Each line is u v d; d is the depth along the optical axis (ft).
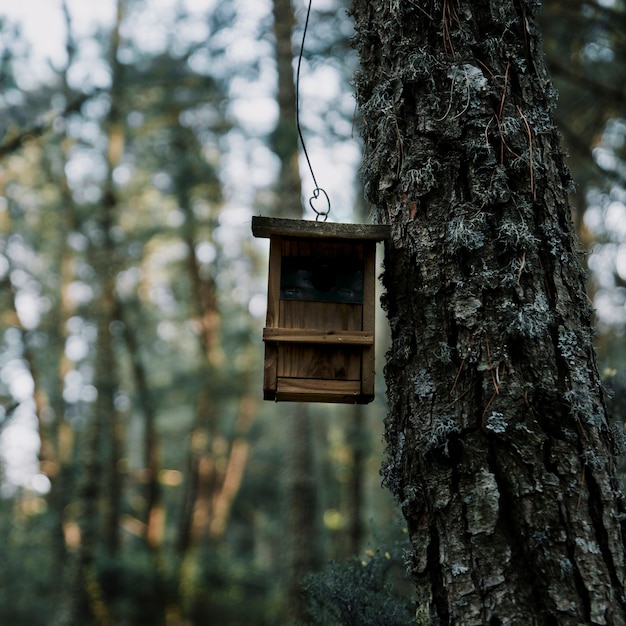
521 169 8.87
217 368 59.47
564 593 7.57
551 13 26.78
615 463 8.52
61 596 45.70
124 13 46.32
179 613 49.42
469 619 7.70
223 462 67.10
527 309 8.38
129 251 56.95
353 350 9.79
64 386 56.44
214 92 48.08
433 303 8.68
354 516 45.65
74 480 48.96
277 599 53.16
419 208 8.99
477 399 8.25
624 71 28.63
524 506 7.85
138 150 55.93
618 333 30.63
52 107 42.57
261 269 64.44
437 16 9.43
